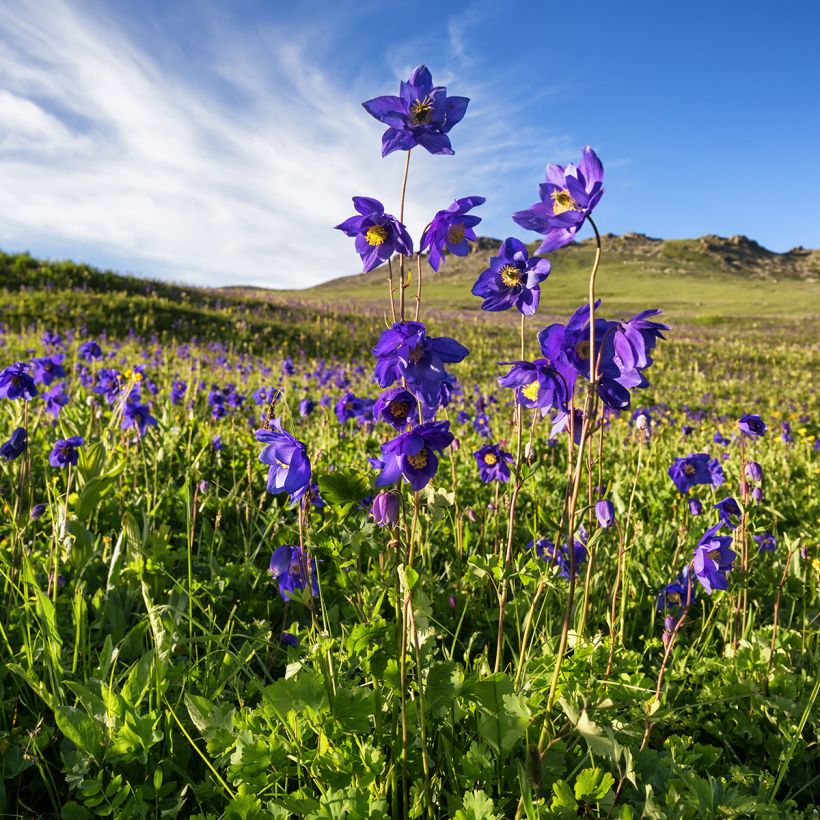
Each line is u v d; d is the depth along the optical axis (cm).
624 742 54
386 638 47
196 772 54
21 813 52
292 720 46
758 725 64
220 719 50
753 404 416
